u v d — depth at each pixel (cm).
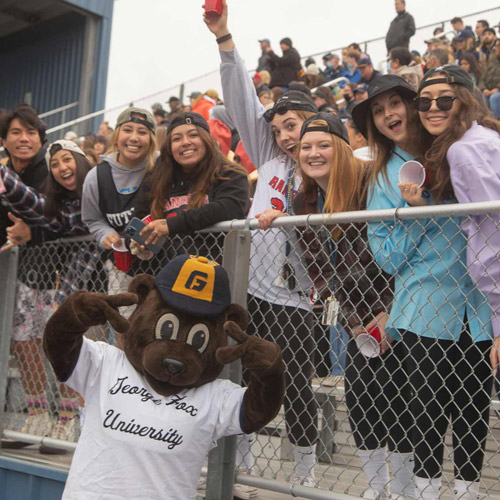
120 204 325
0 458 342
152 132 331
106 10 1662
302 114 315
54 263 351
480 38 804
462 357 225
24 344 360
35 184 391
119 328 221
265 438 354
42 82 1738
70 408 347
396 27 869
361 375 257
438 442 237
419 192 238
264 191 322
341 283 257
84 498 228
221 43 330
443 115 248
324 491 246
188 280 234
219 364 237
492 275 221
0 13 1717
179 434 230
